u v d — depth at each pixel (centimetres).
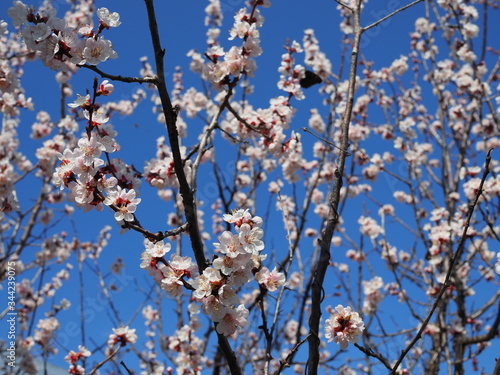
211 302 234
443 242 580
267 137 429
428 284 612
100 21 258
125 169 322
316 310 263
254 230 231
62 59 255
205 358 716
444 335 563
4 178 429
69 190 267
